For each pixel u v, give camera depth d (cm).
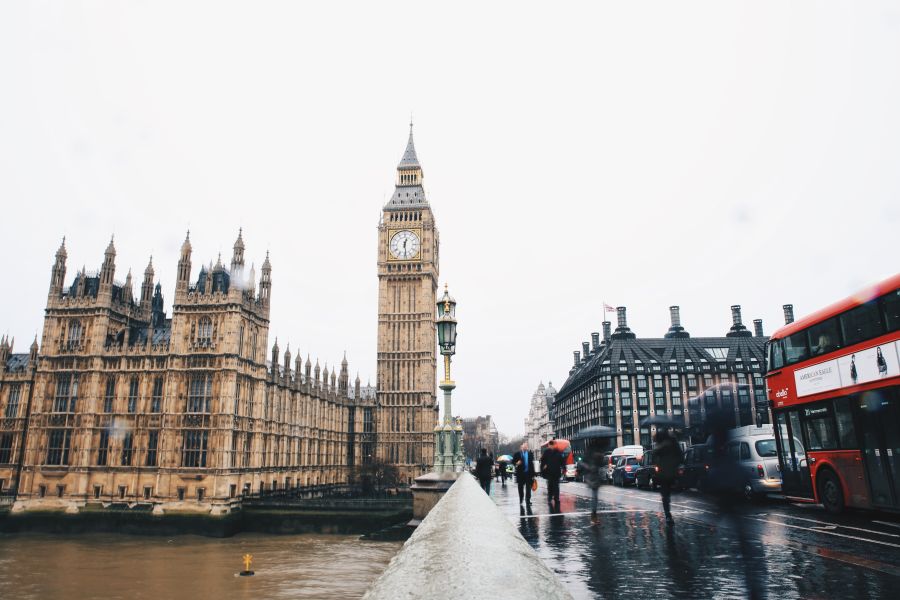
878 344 1834
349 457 13725
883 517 1969
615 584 966
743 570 1083
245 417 8512
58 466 8325
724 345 15500
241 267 8506
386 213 13800
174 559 6341
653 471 3522
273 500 8862
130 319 9675
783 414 2378
